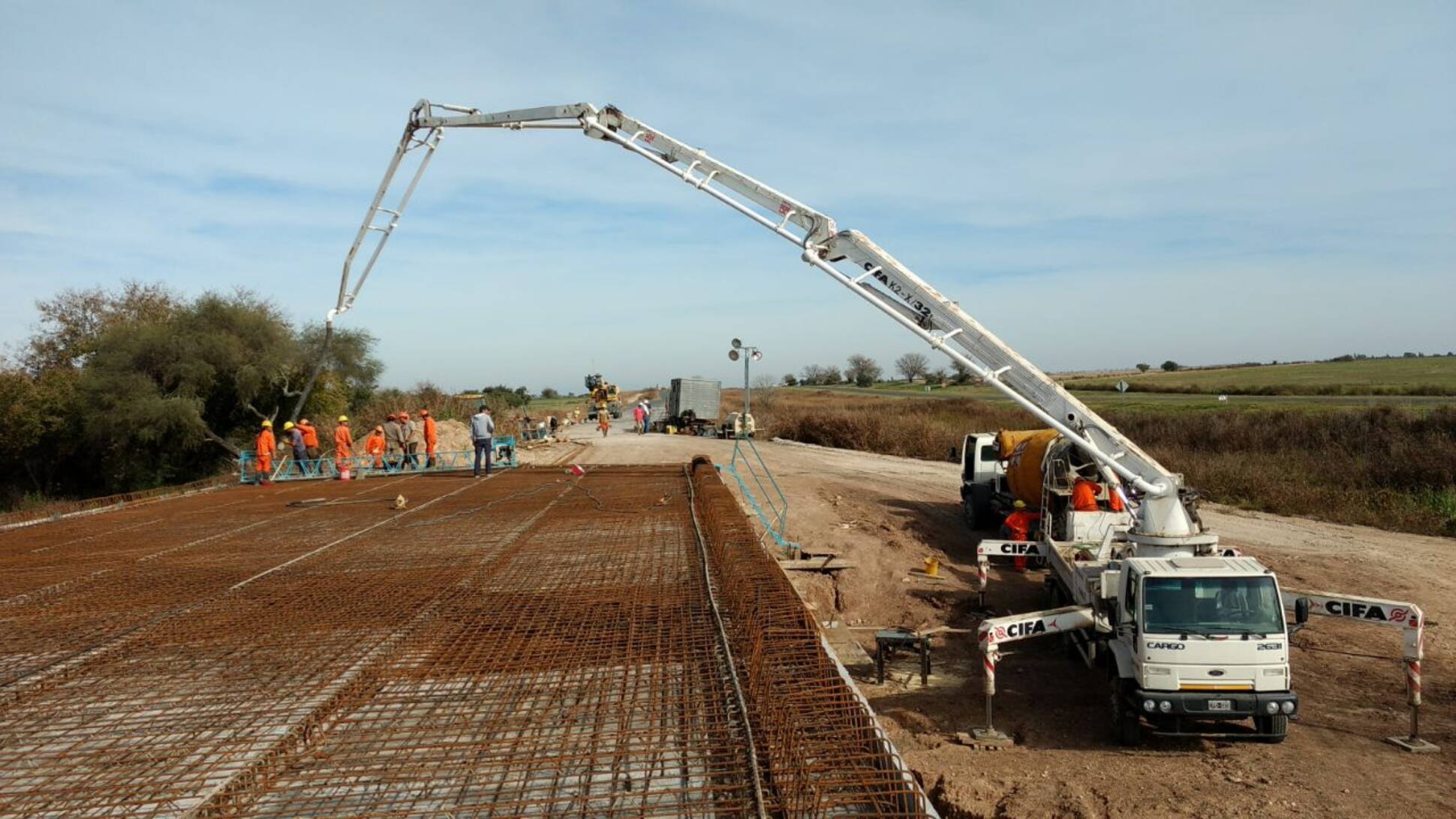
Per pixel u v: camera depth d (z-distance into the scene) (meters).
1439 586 13.94
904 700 10.10
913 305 10.33
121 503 18.03
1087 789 7.37
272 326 35.66
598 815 4.32
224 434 36.28
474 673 6.42
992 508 18.09
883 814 4.19
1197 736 8.47
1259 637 8.03
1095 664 10.11
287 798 4.60
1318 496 21.14
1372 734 8.48
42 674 6.75
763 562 9.20
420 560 10.70
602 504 15.44
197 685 6.44
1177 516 9.82
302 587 9.36
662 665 6.45
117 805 4.61
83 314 43.34
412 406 39.56
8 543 13.09
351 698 5.98
